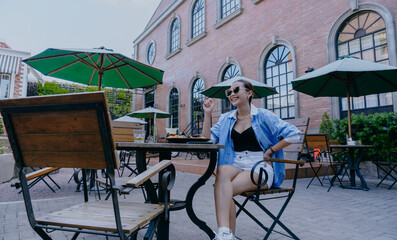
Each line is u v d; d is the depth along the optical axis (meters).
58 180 5.62
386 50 6.27
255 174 1.84
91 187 4.21
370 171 5.83
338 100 7.05
